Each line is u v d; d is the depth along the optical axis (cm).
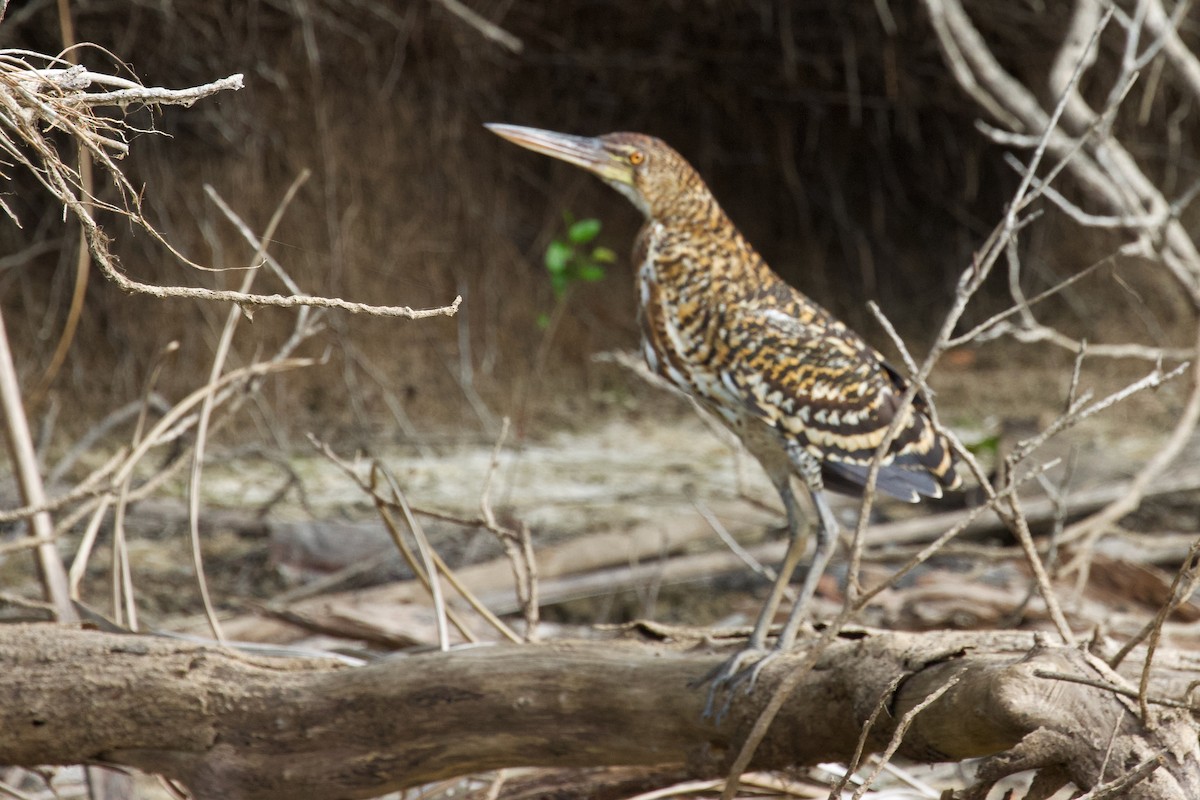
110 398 1534
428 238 1791
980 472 480
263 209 1667
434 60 1805
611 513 1257
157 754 503
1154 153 1889
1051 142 1059
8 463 1304
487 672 478
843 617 395
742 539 1142
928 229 2059
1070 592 871
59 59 335
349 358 1581
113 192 1556
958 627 793
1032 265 1984
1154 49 935
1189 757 353
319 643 845
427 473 1416
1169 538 1027
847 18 1850
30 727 497
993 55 1841
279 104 1678
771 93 1970
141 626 841
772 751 451
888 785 639
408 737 485
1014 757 357
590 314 1872
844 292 2028
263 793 496
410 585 934
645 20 1884
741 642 505
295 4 1571
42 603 610
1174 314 1848
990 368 1848
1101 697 365
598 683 470
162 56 1558
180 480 1311
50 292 1591
